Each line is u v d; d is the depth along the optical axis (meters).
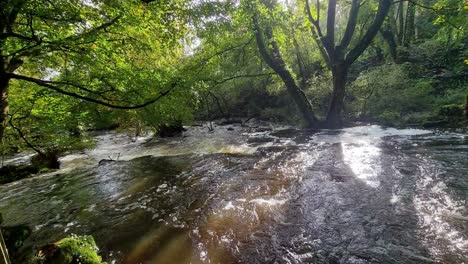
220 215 5.62
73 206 6.90
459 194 5.35
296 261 4.01
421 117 11.81
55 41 4.71
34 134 9.61
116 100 6.61
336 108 13.59
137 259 4.36
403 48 16.75
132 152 13.64
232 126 19.66
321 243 4.38
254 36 14.01
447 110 11.13
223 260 4.16
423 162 7.29
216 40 13.74
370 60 22.28
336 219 5.04
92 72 6.28
